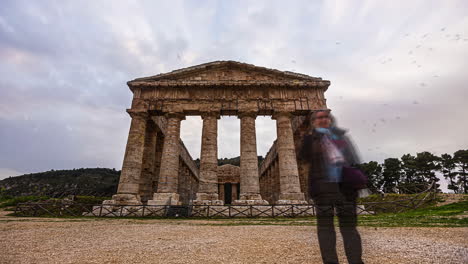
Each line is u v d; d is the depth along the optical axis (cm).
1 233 943
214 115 2758
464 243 606
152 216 1972
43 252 609
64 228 1112
